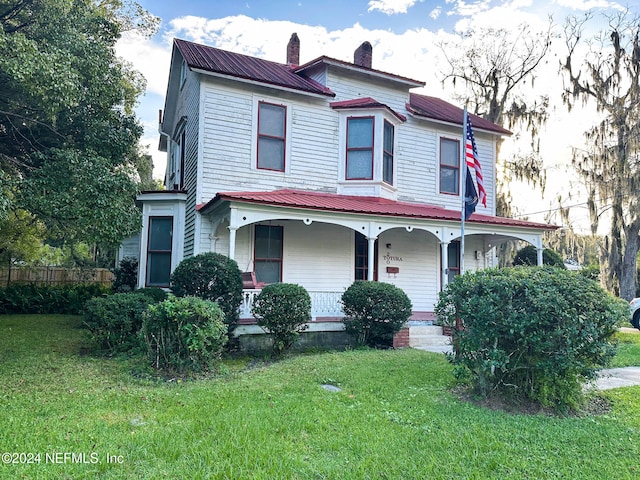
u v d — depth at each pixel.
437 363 8.16
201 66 11.17
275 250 12.09
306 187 12.59
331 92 12.94
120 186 8.68
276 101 12.38
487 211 15.79
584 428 4.96
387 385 6.62
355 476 3.66
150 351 7.38
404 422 5.00
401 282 13.93
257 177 11.94
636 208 19.44
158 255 12.47
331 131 13.11
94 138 9.72
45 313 14.98
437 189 14.80
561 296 5.43
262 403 5.57
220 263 9.25
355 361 8.31
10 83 7.68
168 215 12.59
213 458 3.90
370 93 14.18
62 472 3.63
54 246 28.11
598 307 5.53
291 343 9.39
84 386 6.32
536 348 5.49
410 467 3.86
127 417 4.99
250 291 10.04
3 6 8.59
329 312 10.98
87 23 9.72
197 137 11.49
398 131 14.27
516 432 4.75
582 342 5.38
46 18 8.59
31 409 5.21
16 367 7.28
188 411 5.20
